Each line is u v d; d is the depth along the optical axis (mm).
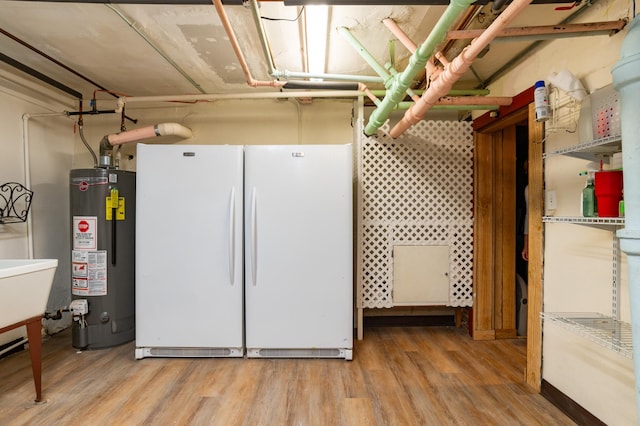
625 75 1067
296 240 2398
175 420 1728
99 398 1923
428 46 1433
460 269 2902
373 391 1998
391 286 2889
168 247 2400
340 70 2590
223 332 2402
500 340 2820
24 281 1805
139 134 2936
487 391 2008
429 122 2859
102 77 2744
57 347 2652
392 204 2887
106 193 2625
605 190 1371
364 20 1896
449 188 2889
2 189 2539
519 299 2943
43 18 1886
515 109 2258
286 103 3293
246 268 2410
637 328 1078
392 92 1936
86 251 2592
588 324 1485
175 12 1834
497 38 1468
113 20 1914
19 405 1854
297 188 2400
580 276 1736
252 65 2539
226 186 2395
